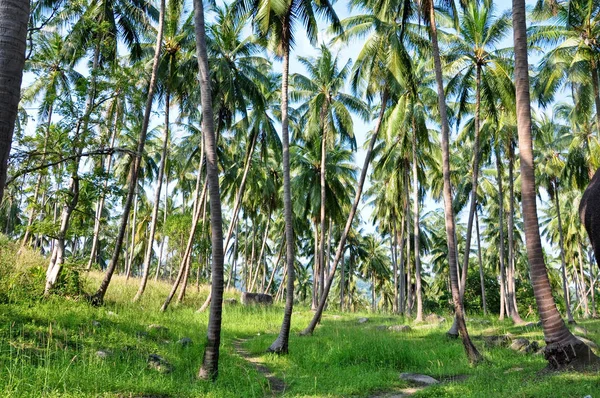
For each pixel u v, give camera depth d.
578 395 6.86
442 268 52.91
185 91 21.56
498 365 11.41
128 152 14.56
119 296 18.78
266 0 13.02
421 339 16.55
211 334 9.09
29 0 4.64
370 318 25.56
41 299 13.00
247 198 35.34
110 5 18.83
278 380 9.95
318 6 14.66
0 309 10.62
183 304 23.17
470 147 29.53
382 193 36.34
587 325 22.92
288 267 13.44
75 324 10.80
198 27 10.22
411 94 21.02
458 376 10.50
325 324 21.45
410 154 27.91
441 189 33.97
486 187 32.72
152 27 20.33
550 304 9.44
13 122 4.38
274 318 22.41
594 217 7.66
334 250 49.94
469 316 28.53
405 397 8.30
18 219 42.16
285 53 14.33
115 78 14.97
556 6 17.73
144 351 9.90
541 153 28.23
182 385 7.96
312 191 30.22
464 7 15.44
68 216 14.86
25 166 13.12
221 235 9.55
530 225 9.88
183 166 31.45
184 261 20.58
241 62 21.91
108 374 7.38
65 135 13.56
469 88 20.48
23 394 5.93
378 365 11.45
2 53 4.33
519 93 10.34
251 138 26.09
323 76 24.14
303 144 32.44
